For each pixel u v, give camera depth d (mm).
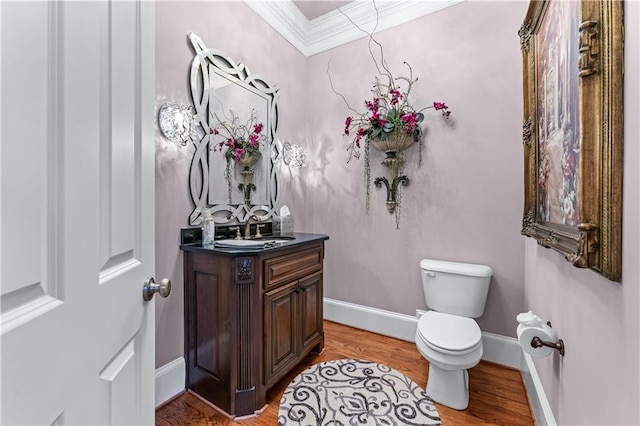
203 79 1688
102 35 596
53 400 459
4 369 379
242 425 1344
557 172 994
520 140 1797
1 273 378
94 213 562
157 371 1451
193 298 1545
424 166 2104
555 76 1009
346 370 1782
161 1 1469
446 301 1847
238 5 1928
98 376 577
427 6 2062
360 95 2377
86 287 537
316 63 2590
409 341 2170
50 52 461
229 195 1886
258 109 2096
